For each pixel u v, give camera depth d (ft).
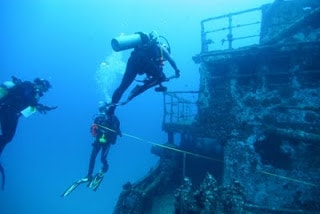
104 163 22.94
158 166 37.37
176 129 35.55
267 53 27.86
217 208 20.98
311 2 31.68
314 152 25.17
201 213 20.94
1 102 17.97
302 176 25.25
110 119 21.42
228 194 21.53
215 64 31.48
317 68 26.23
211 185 22.09
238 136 28.71
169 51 14.96
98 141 21.49
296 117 26.48
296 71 27.04
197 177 37.99
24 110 18.63
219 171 37.52
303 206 24.67
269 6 33.96
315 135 24.90
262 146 27.43
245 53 28.89
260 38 34.24
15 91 18.28
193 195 22.07
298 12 32.14
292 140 26.16
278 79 28.04
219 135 29.94
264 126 27.45
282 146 26.66
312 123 25.64
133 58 13.30
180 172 37.99
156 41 13.84
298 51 26.76
